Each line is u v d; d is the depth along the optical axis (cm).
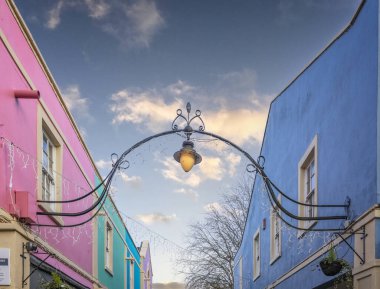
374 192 621
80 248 1058
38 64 792
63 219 916
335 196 765
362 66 673
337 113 767
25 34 727
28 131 734
